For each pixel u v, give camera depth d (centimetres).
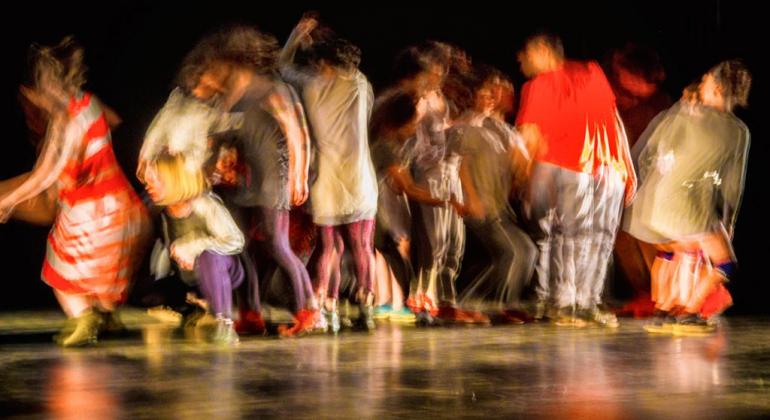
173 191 862
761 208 1424
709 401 652
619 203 1045
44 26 1525
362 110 947
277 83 904
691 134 986
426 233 1014
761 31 1432
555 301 1028
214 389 682
